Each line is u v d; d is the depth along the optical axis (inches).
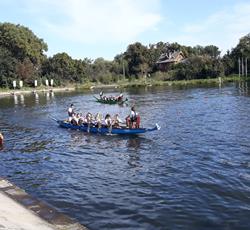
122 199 607.5
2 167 830.5
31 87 4229.8
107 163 834.2
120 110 1904.5
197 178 696.4
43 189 669.9
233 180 673.0
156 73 4987.7
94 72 5285.4
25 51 4451.3
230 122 1294.3
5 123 1568.7
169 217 532.7
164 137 1090.1
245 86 3176.7
